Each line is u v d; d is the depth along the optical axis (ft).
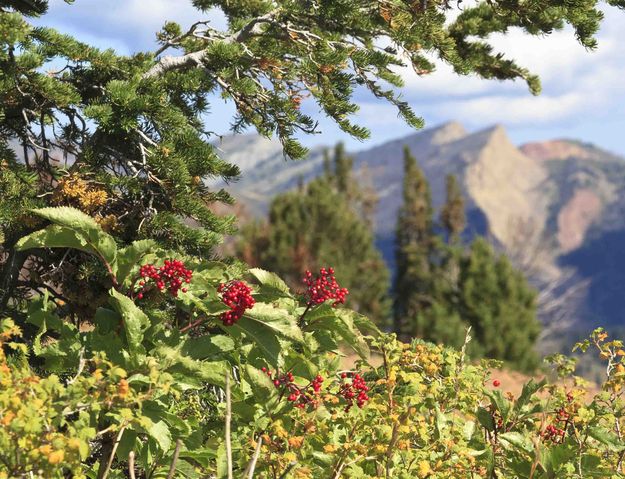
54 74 32.96
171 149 31.24
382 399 18.43
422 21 35.04
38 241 17.90
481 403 21.42
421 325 134.00
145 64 34.45
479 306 133.69
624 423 20.12
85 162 31.01
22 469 12.30
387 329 155.43
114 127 30.37
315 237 146.82
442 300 144.87
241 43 36.45
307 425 16.19
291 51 37.40
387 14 35.01
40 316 17.57
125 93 30.66
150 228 29.99
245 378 18.22
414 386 18.21
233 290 17.94
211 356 18.76
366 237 155.74
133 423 15.40
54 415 12.82
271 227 146.51
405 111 35.47
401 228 185.88
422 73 35.22
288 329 17.97
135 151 32.37
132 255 18.01
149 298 21.52
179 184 30.89
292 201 152.46
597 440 19.49
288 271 139.33
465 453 17.34
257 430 17.30
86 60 32.45
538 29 38.73
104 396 14.07
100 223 28.86
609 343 19.61
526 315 136.87
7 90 29.94
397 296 173.47
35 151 32.09
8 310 28.27
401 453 16.96
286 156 34.91
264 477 15.71
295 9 35.99
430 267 172.86
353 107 34.32
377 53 34.96
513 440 18.33
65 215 17.69
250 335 18.08
